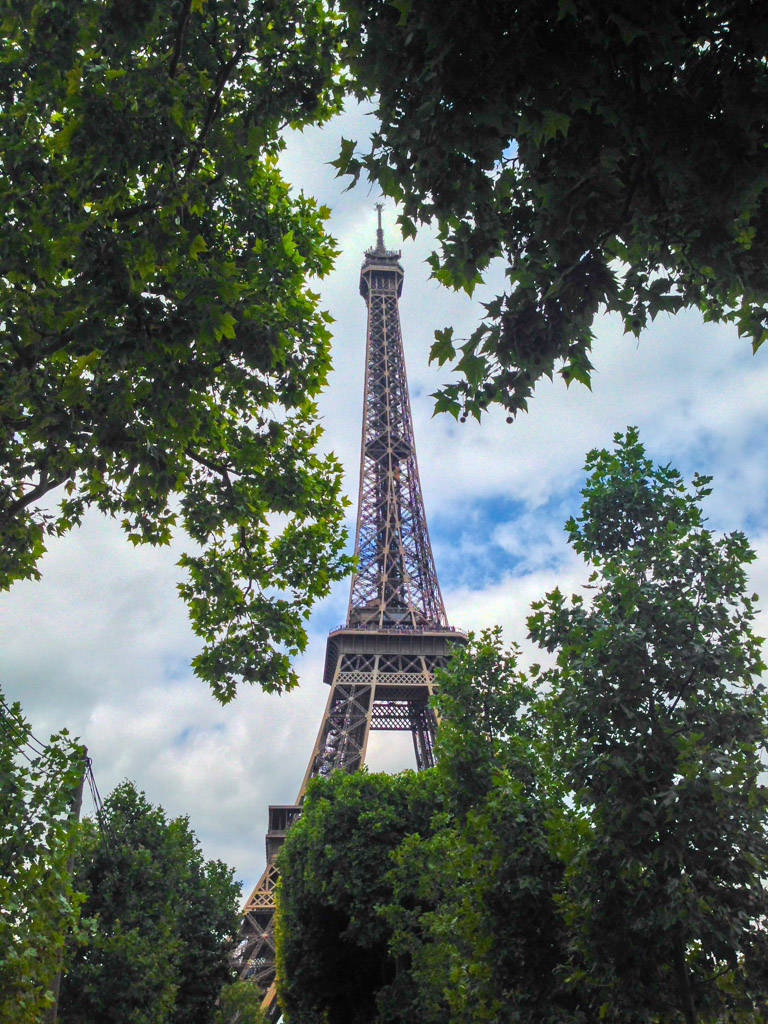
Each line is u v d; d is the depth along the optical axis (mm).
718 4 8375
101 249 14633
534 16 8297
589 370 10992
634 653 18656
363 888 51281
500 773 26266
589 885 18266
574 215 9531
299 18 17672
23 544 21719
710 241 9359
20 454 20344
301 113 18578
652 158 8805
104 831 45406
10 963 17766
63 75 15836
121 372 16531
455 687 30109
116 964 40375
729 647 18938
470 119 8914
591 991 19500
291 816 105625
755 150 8680
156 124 14641
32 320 17109
